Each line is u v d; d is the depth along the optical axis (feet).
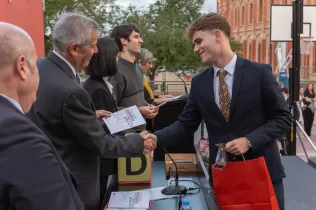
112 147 6.07
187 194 6.84
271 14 23.57
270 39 23.72
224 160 6.31
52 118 5.70
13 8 16.71
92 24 6.24
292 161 16.10
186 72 66.49
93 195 6.23
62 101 5.65
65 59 6.07
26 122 3.41
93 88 8.00
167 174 7.78
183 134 7.54
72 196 3.85
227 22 6.66
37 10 23.11
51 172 3.37
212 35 6.54
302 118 34.35
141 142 6.51
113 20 63.98
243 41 104.32
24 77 3.68
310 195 12.12
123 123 6.93
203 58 6.73
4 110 3.42
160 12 69.46
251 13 100.37
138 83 11.43
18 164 3.22
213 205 6.41
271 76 6.61
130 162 7.43
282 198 6.99
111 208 5.87
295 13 18.20
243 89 6.50
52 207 3.32
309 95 39.99
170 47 60.80
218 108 6.74
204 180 7.27
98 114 7.36
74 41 5.98
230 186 6.27
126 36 11.18
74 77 6.07
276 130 6.45
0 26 3.67
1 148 3.21
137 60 16.20
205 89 6.91
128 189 7.22
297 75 18.24
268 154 6.78
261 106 6.64
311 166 15.35
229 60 6.64
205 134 10.85
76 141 5.93
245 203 6.22
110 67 7.95
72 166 5.91
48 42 47.83
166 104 9.91
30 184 3.23
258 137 6.32
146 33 62.08
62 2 50.44
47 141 3.53
